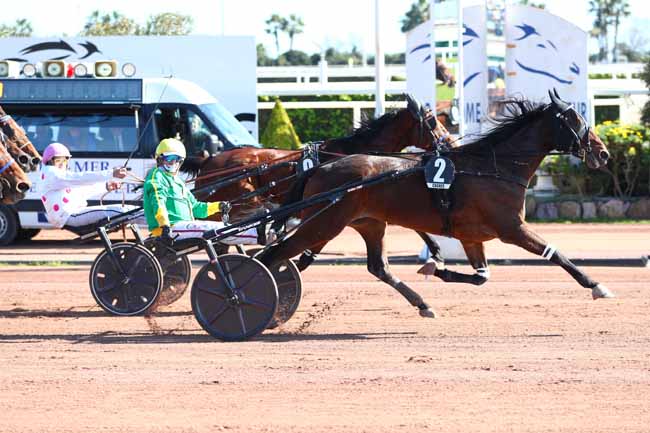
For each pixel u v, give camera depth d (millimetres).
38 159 11398
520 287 13039
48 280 14281
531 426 6707
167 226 10102
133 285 10781
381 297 12297
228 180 12422
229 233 9906
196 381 7953
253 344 9414
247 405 7254
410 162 10164
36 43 24656
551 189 25266
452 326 10250
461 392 7551
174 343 9508
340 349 9148
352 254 17219
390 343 9406
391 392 7562
